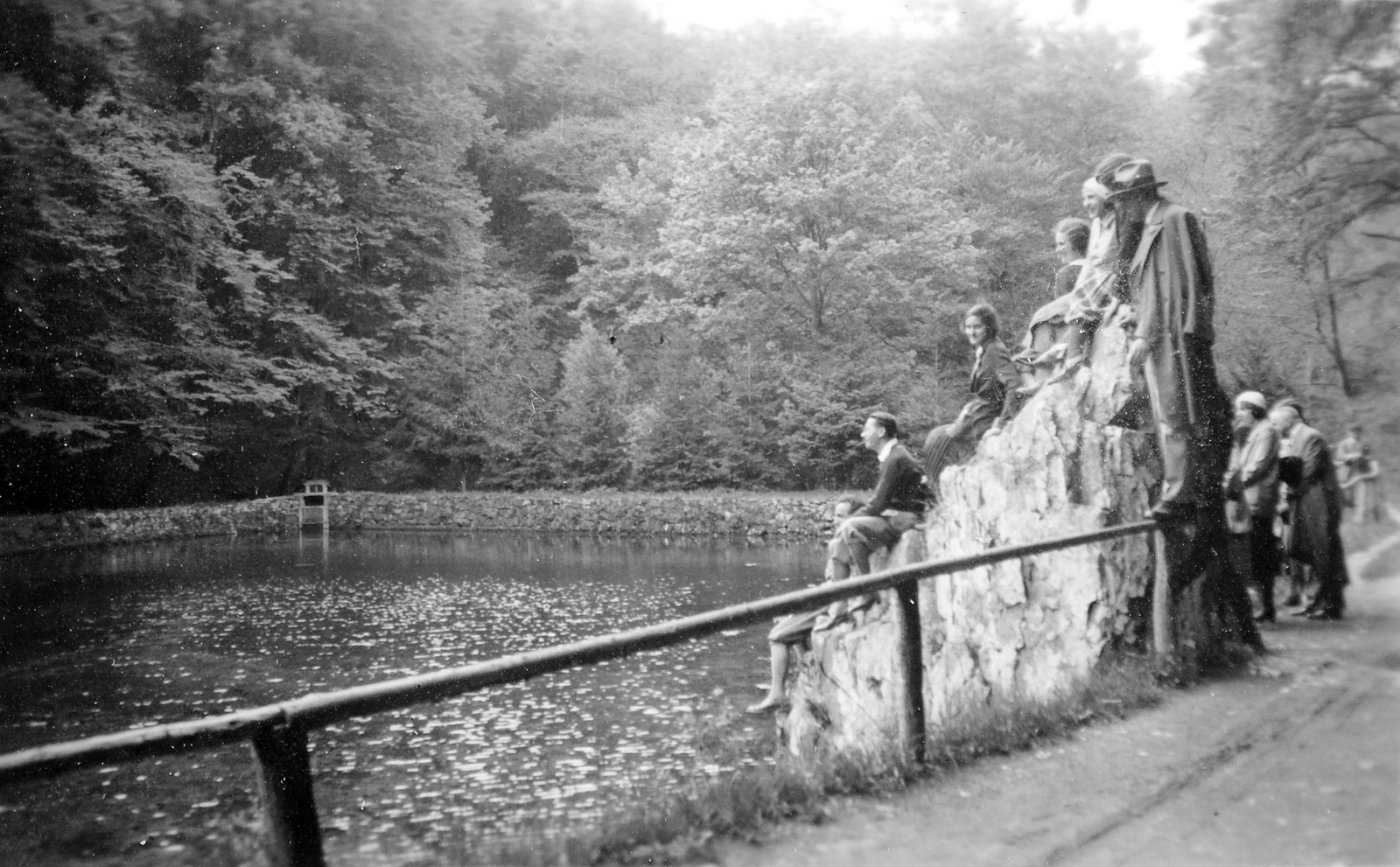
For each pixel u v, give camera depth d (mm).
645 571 22250
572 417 38469
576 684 11031
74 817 5715
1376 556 9008
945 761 4297
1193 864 3186
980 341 9305
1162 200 6781
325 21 31047
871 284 32625
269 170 35500
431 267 40719
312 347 37562
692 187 35031
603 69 38406
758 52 38062
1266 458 8141
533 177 43062
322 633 15039
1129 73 28828
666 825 3533
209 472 39031
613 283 42000
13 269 27719
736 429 35344
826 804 3828
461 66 33906
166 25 28938
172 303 32812
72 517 30234
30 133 26359
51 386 30938
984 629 7141
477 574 22141
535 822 4109
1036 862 3254
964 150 32312
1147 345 6480
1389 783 3822
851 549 8406
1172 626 6176
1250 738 4559
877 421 8578
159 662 13070
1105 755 4406
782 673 9141
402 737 8883
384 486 41000
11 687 11773
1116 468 6586
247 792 6523
